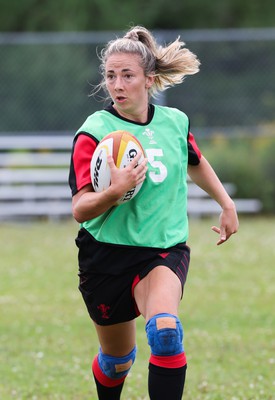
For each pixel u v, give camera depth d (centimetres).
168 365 1527
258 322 3177
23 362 2588
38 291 3872
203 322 3180
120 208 1616
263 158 6556
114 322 1672
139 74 1638
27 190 6334
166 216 1634
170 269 1595
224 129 7794
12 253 4938
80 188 1577
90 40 8100
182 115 1723
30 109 7875
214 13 9588
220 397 2116
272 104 8388
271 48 8938
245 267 4409
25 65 7888
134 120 1667
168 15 9538
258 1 9600
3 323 3216
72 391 2211
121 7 9219
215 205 6319
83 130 1619
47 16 9162
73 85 7900
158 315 1523
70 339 2930
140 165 1529
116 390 1816
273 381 2277
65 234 5681
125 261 1616
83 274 1667
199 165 1766
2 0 9144
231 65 8906
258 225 6022
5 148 6656
